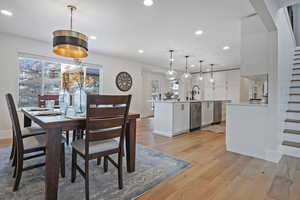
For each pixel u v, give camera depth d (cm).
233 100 711
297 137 263
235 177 187
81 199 144
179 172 198
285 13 307
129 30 323
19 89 379
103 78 523
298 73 382
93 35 351
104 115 148
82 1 223
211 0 219
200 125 484
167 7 237
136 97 625
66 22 289
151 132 425
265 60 249
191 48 441
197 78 840
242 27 273
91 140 144
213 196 151
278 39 238
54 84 429
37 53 390
